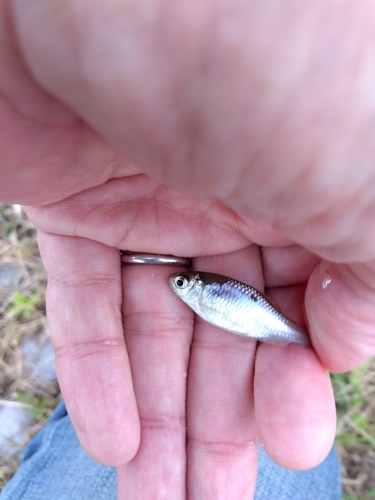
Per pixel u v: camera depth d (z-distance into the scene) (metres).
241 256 0.12
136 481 0.10
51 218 0.10
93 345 0.10
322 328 0.09
